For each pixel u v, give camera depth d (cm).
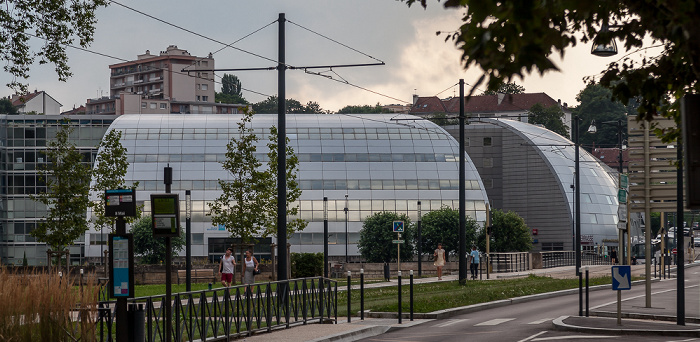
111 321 1382
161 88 19225
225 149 8744
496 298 3036
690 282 4425
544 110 15962
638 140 2441
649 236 2541
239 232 4278
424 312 2480
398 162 8888
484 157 12081
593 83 995
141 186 8350
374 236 7662
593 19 723
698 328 1977
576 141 5234
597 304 2830
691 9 515
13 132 9188
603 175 11856
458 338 1889
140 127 8938
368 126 9206
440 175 8844
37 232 4400
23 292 1238
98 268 4756
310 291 2134
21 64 2211
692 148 563
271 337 1800
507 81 515
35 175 9188
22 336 1220
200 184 8469
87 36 2284
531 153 11638
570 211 11162
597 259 9869
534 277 4666
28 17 2212
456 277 5006
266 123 9106
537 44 484
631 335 1931
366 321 2273
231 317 1741
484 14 479
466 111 17362
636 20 775
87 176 4534
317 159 8819
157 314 1484
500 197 11944
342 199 8619
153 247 7212
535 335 1925
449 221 7638
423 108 18325
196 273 5072
